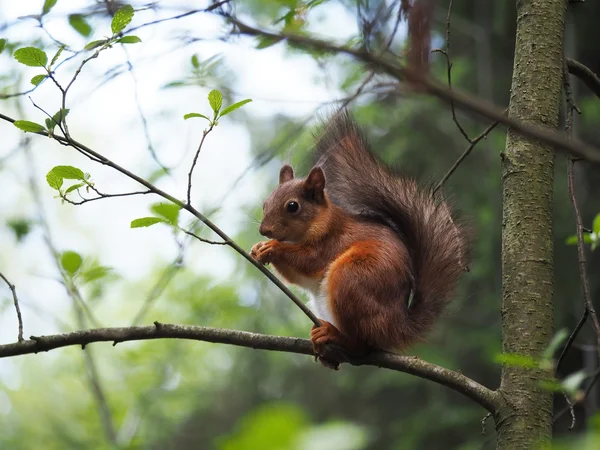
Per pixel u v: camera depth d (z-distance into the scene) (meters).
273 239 9.52
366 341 8.17
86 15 7.70
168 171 8.54
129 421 19.64
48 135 6.48
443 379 7.03
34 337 7.01
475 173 18.67
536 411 6.48
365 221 9.41
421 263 8.81
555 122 7.29
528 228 6.98
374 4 5.75
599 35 16.78
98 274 8.24
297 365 21.83
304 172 11.62
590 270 17.06
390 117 19.12
